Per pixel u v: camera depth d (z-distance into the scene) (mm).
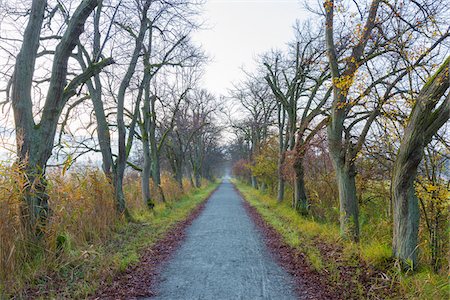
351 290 5742
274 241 10023
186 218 15047
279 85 20422
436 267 7090
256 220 14789
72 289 5566
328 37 9930
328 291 5746
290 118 17797
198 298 5477
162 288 5934
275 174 24641
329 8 9438
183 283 6207
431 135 6363
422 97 6133
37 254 6344
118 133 12773
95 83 12555
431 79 6008
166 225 12492
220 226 13070
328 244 9234
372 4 8609
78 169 9742
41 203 6992
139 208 15289
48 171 8195
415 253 6637
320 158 18344
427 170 7750
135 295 5535
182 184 30703
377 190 12664
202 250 8891
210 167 66812
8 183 6227
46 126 7293
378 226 10641
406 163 6586
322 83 15273
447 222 7586
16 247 5926
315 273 6691
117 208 12133
